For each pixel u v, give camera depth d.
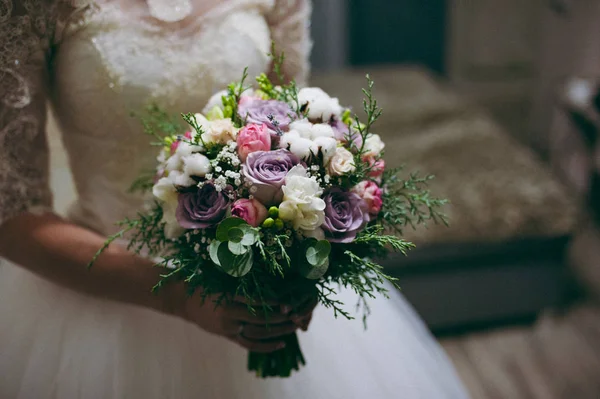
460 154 2.15
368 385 0.96
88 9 0.81
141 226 0.82
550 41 2.80
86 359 0.88
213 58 0.87
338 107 0.79
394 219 0.84
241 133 0.73
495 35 3.04
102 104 0.84
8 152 0.80
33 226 0.84
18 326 0.92
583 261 2.15
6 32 0.76
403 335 1.05
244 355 0.93
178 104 0.87
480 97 3.16
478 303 1.89
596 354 1.83
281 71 0.99
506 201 1.87
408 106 2.54
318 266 0.73
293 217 0.71
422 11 3.15
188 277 0.76
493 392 1.73
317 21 3.11
